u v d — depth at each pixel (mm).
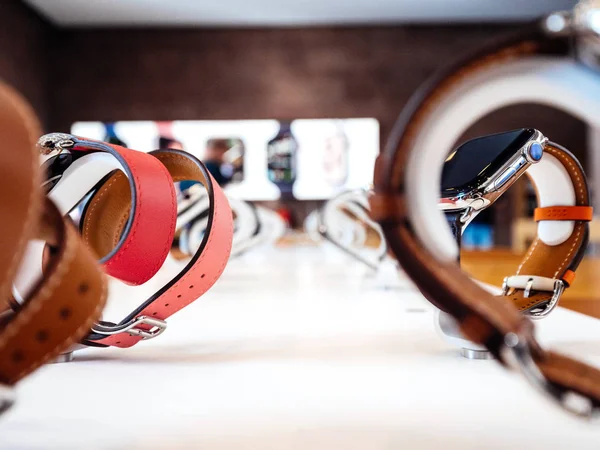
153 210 444
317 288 1053
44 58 4699
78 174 482
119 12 4598
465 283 239
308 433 281
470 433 281
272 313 729
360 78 4887
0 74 3932
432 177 236
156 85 4887
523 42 214
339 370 414
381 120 4883
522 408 321
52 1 4355
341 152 4863
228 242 486
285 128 4867
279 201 4828
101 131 4867
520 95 223
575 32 209
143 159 455
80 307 258
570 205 460
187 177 540
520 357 220
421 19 4852
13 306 380
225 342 527
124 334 447
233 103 4887
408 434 280
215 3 4434
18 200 209
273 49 4895
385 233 239
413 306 789
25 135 213
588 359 413
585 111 218
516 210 4344
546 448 260
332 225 1219
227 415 311
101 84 4867
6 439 272
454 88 224
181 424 294
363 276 1269
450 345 499
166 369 420
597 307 752
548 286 459
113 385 374
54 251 268
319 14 4688
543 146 435
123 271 453
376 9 4590
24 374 251
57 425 292
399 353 470
